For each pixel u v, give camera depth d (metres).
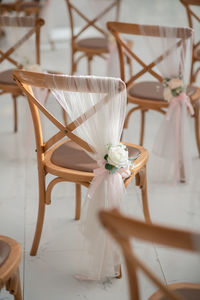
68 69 4.89
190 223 2.46
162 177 2.95
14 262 1.50
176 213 2.56
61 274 2.11
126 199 1.95
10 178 2.99
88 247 2.01
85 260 2.11
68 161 2.07
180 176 2.91
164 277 2.08
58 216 2.56
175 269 2.13
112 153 1.85
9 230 2.44
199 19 3.41
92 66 5.00
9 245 1.58
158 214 2.55
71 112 1.89
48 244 2.32
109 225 1.06
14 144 3.44
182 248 1.00
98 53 3.92
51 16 5.31
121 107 1.84
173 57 2.60
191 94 2.88
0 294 1.98
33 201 2.72
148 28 2.55
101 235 1.95
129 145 2.27
